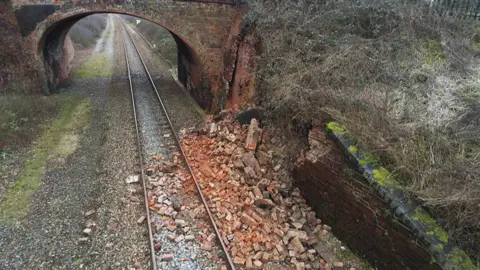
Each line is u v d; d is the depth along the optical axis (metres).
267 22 9.88
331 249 6.02
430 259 4.29
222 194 7.42
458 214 4.35
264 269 5.52
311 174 6.73
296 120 7.73
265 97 9.16
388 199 4.79
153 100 14.84
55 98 14.38
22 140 10.06
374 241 5.34
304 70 8.10
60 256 5.82
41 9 13.22
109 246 5.99
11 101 11.75
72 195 7.59
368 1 8.97
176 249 5.87
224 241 6.02
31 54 14.05
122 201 7.24
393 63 7.39
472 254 4.27
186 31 13.52
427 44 7.90
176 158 9.25
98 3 13.16
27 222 6.66
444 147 5.21
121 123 11.81
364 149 5.54
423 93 6.36
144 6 13.20
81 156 9.47
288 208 7.04
